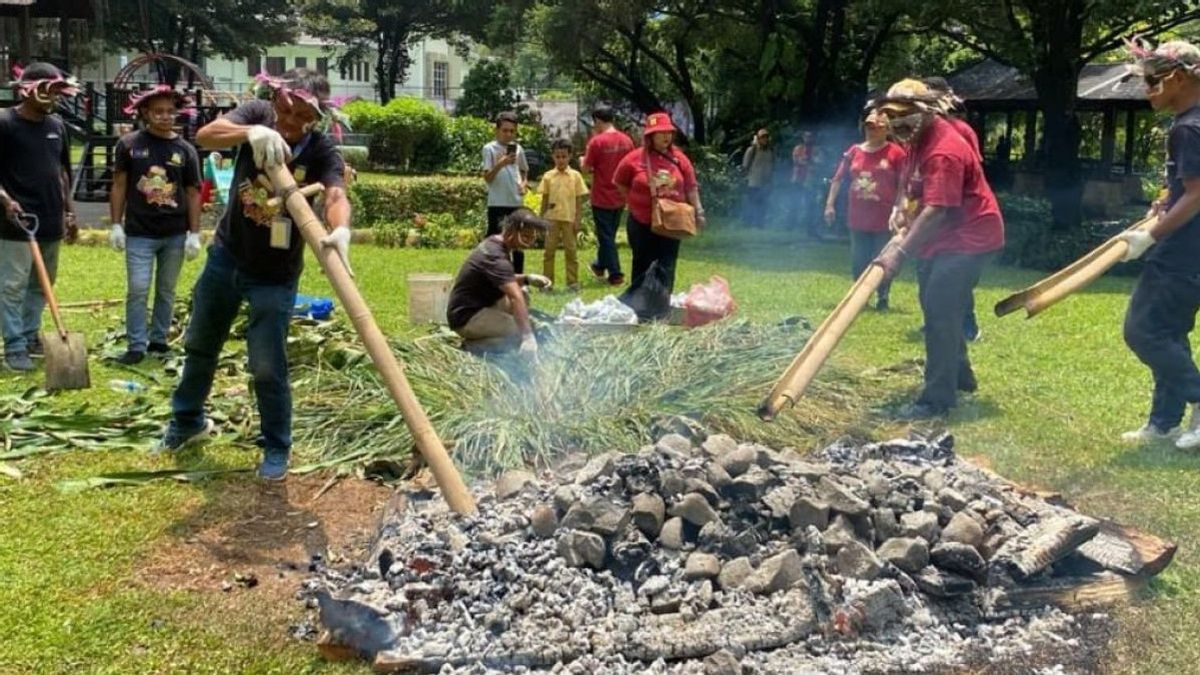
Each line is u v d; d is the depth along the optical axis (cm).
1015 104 2525
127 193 784
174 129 815
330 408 617
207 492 523
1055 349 893
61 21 2509
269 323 528
